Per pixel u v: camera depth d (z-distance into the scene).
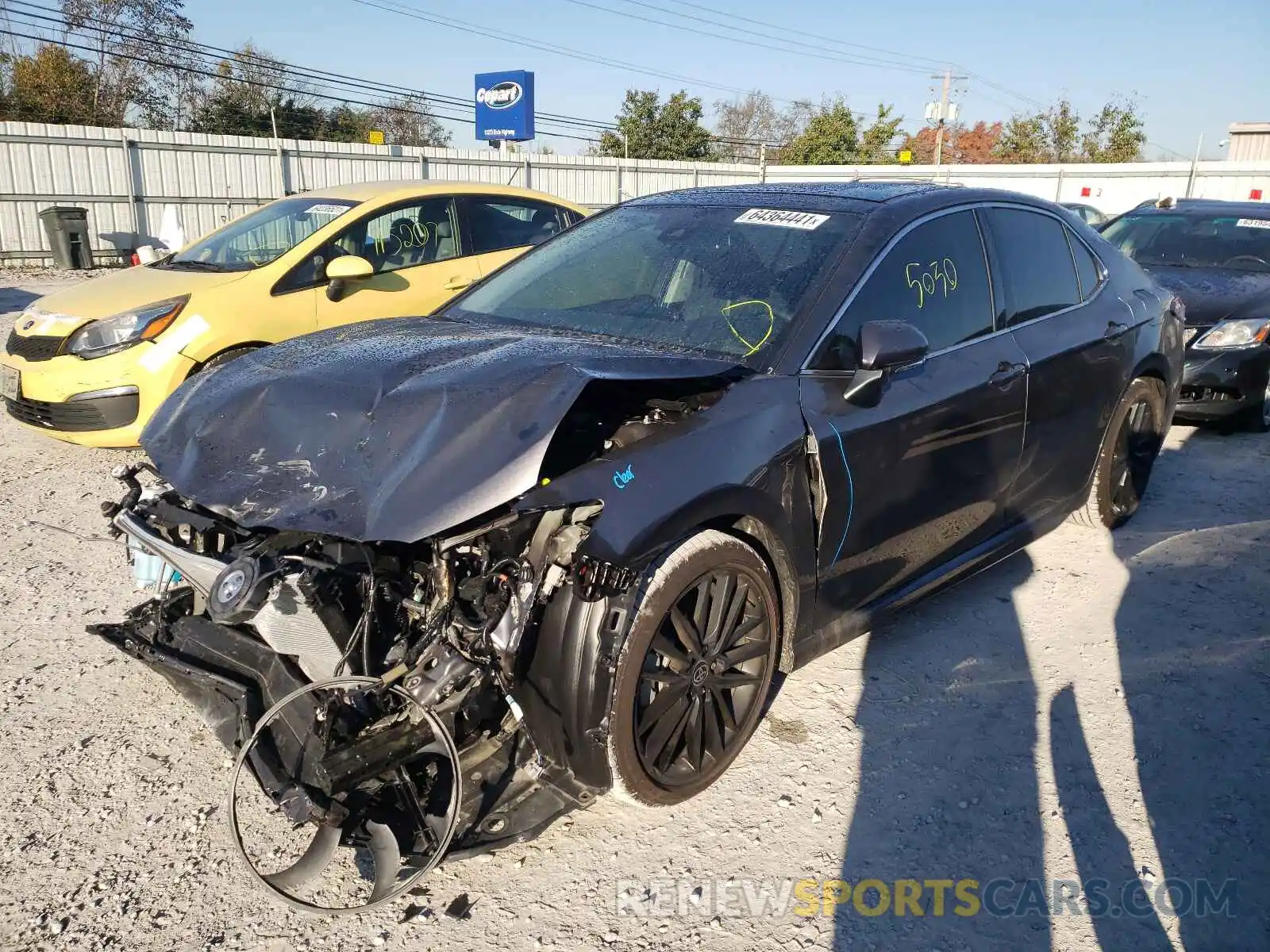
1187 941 2.36
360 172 24.58
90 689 3.37
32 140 19.55
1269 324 6.70
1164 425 5.03
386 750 2.27
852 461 3.03
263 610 2.32
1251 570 4.50
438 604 2.41
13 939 2.30
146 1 35.81
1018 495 3.97
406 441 2.48
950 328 3.55
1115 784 2.95
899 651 3.74
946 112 44.66
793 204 3.66
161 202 21.47
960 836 2.72
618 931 2.37
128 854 2.60
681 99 44.06
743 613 2.88
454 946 2.31
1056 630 3.92
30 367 5.62
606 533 2.40
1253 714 3.32
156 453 2.85
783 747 3.11
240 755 2.28
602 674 2.42
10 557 4.43
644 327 3.26
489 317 3.58
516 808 2.47
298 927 2.37
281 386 2.84
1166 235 8.20
